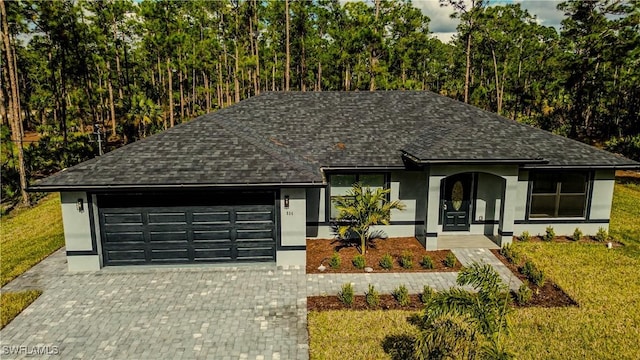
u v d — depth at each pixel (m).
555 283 10.65
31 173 23.69
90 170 11.30
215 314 9.18
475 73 51.78
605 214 14.27
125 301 9.78
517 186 13.71
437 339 6.59
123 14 38.44
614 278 10.95
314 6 42.47
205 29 45.69
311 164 12.60
